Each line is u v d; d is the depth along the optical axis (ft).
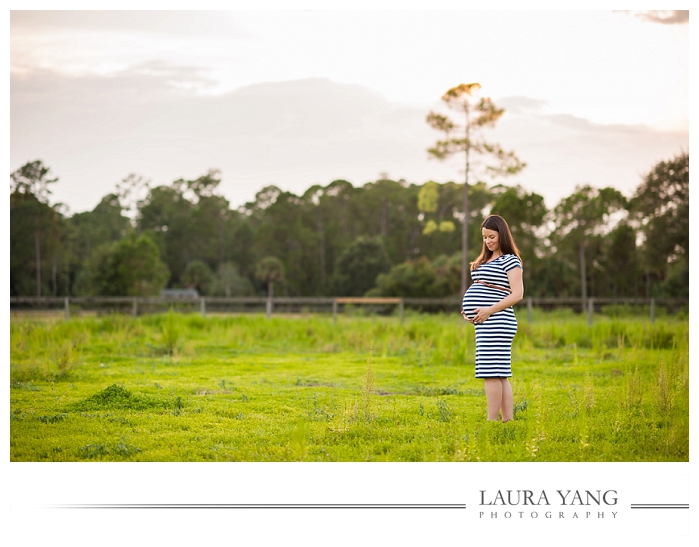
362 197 224.33
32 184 144.36
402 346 34.01
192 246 219.82
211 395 18.71
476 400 18.01
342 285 168.45
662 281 117.19
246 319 45.01
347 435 14.23
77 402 17.17
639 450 13.64
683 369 18.94
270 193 240.73
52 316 48.62
